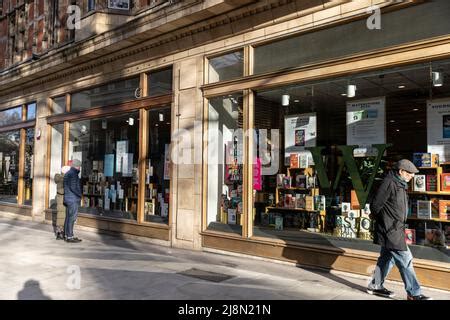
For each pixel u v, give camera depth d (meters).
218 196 8.54
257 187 7.93
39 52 14.66
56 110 13.40
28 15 15.59
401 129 6.45
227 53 8.41
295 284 6.00
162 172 9.65
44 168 13.51
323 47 6.99
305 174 7.55
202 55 8.78
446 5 5.71
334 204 7.19
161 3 9.63
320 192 7.37
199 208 8.66
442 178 6.11
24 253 8.21
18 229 11.80
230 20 8.15
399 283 5.92
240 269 6.93
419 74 6.10
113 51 10.57
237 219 8.16
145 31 9.18
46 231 11.42
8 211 15.23
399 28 6.14
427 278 5.69
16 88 14.99
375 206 5.12
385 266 5.36
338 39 6.81
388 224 5.09
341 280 6.21
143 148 10.10
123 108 10.58
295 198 7.67
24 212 14.38
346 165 7.05
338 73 6.68
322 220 7.32
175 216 9.10
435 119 6.16
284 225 7.74
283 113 7.72
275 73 7.49
